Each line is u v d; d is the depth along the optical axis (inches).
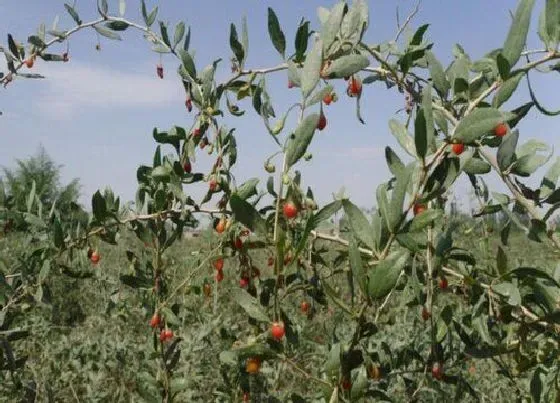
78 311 292.4
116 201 102.0
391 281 56.8
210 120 93.0
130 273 106.9
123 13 113.5
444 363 89.2
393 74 85.3
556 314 72.5
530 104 73.9
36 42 120.0
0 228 107.7
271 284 86.5
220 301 216.8
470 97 75.4
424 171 59.8
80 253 99.7
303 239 62.2
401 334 151.9
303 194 75.2
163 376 104.2
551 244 80.6
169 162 98.0
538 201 75.5
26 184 108.4
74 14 116.7
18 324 192.2
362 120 77.2
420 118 57.0
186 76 98.3
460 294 93.1
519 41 64.1
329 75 65.2
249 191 89.1
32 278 100.2
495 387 155.0
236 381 109.2
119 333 215.8
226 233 91.6
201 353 165.6
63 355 199.0
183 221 98.9
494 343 87.0
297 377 158.6
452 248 74.7
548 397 83.2
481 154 76.2
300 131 62.4
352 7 70.1
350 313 63.1
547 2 69.2
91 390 173.5
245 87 96.1
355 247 58.8
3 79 120.9
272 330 68.6
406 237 58.1
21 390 130.6
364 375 62.8
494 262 94.4
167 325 101.6
